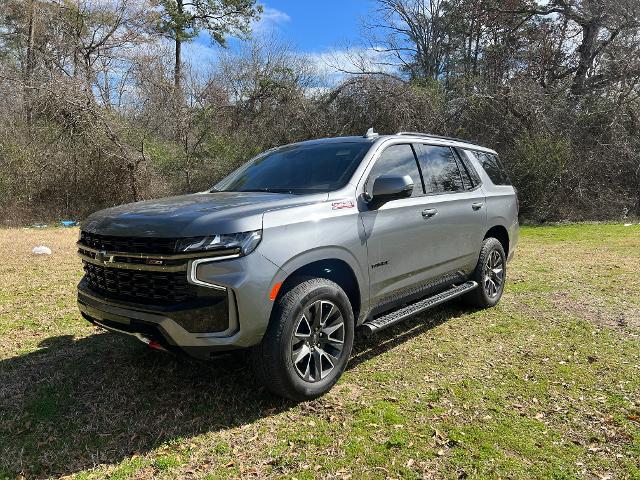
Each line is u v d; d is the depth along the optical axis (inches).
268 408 136.4
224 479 107.1
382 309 165.5
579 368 161.9
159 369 161.5
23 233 503.2
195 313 120.2
